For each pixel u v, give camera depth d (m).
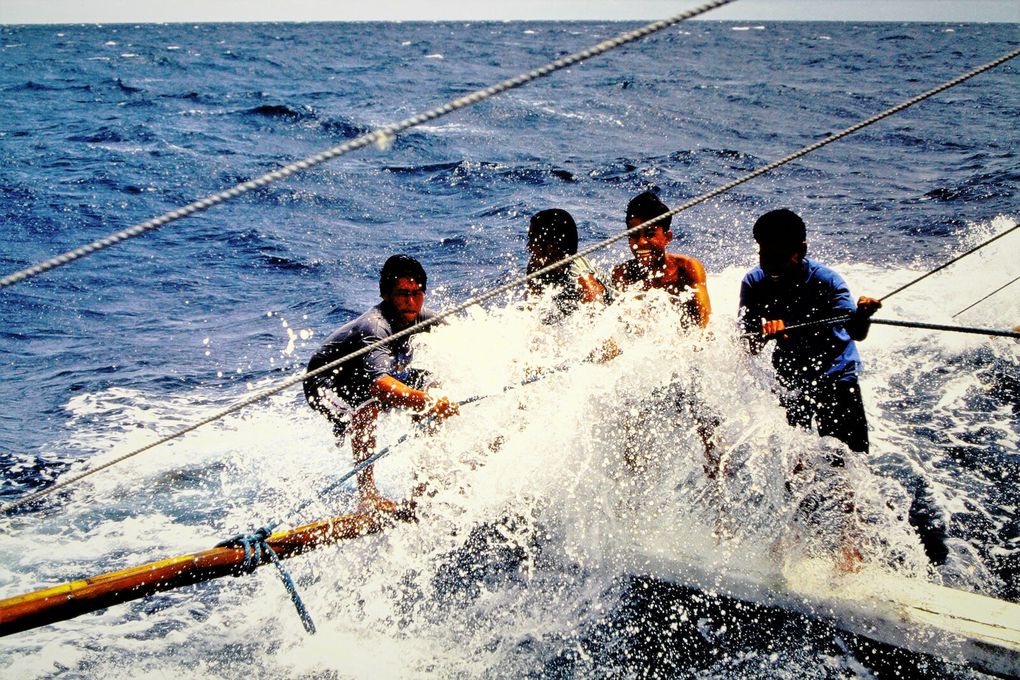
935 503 4.60
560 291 4.71
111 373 7.24
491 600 4.03
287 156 19.39
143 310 9.12
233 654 3.73
